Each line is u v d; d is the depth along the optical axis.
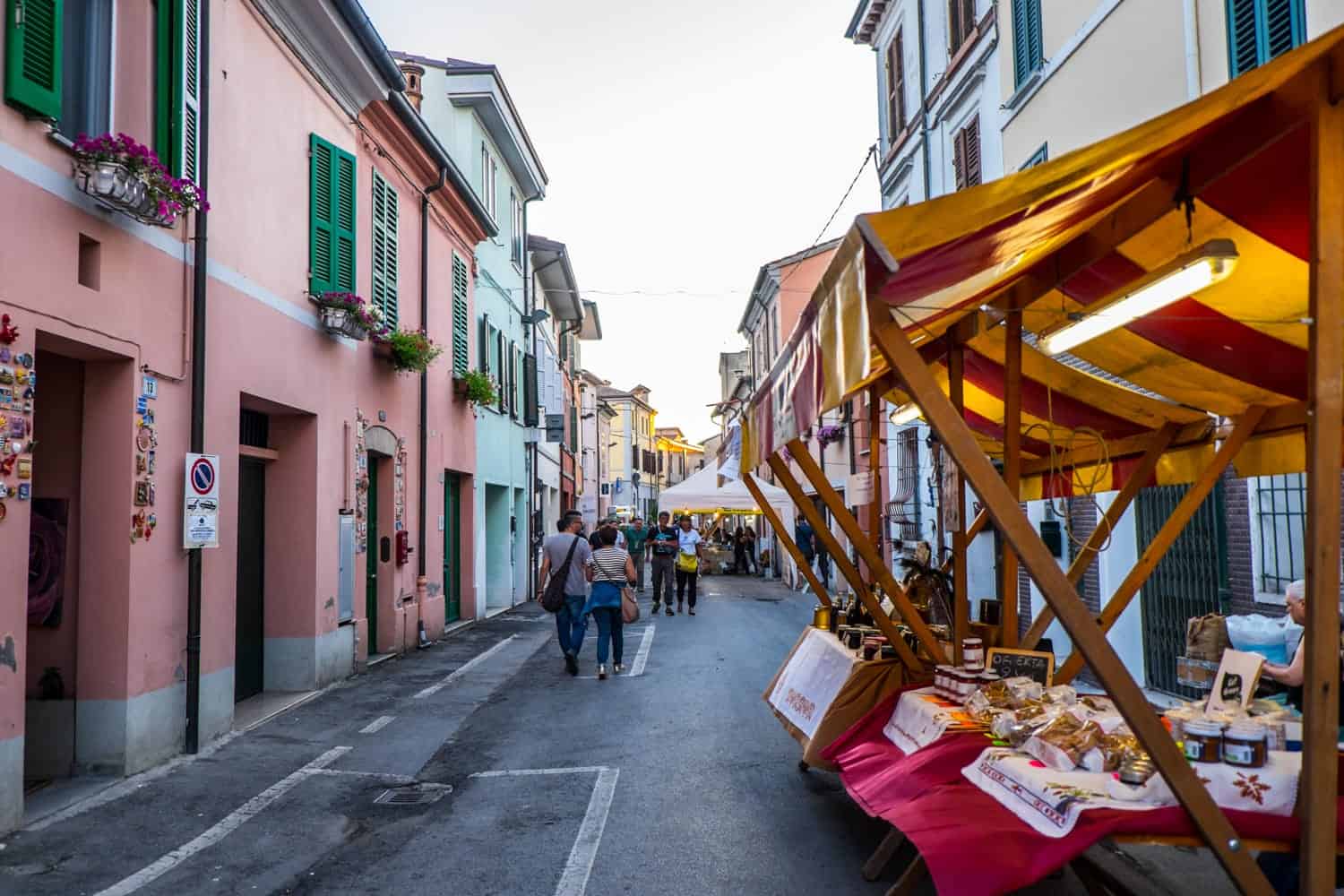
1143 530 9.14
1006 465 5.13
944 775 4.12
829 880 4.74
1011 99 11.66
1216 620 6.54
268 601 10.10
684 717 8.76
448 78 18.73
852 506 21.08
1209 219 3.95
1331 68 2.85
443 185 14.82
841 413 21.52
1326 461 2.84
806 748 5.58
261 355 8.89
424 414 14.23
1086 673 9.79
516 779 6.82
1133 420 6.24
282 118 9.49
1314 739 2.91
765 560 33.84
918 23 16.20
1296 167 3.45
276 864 5.13
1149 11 8.56
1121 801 3.28
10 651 5.40
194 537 7.27
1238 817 3.18
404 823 5.86
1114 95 9.26
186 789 6.42
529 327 24.62
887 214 2.92
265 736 8.09
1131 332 5.03
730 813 5.88
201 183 7.55
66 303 5.95
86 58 6.35
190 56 7.44
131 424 6.69
